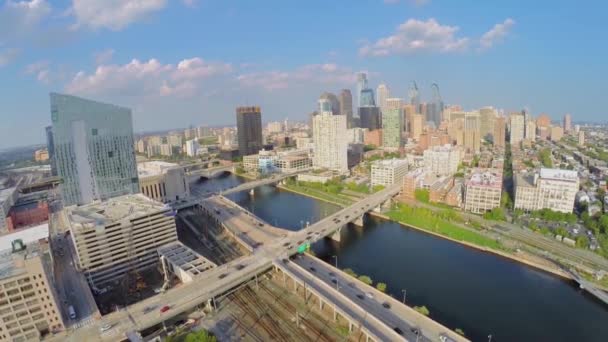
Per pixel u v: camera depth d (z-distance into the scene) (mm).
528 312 177750
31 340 154125
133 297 196125
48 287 156000
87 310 176125
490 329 164750
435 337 147875
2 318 148625
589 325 167125
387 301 176500
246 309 182750
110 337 153875
